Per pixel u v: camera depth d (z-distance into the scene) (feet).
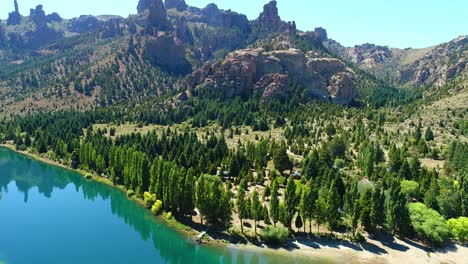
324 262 334.65
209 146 638.94
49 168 650.02
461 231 372.17
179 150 575.38
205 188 393.29
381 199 373.81
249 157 572.10
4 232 401.49
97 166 589.32
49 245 373.20
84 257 351.05
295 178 510.58
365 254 348.59
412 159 522.88
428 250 360.28
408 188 438.40
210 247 357.82
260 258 339.98
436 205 407.23
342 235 374.63
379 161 558.97
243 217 378.94
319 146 640.58
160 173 447.83
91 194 531.50
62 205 487.61
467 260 348.59
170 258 353.51
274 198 375.66
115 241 385.29
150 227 404.36
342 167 551.18
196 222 401.70
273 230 358.43
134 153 520.01
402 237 378.94
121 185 539.29
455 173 512.63
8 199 508.12
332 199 370.94
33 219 439.63
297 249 353.10
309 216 377.30
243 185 439.22
